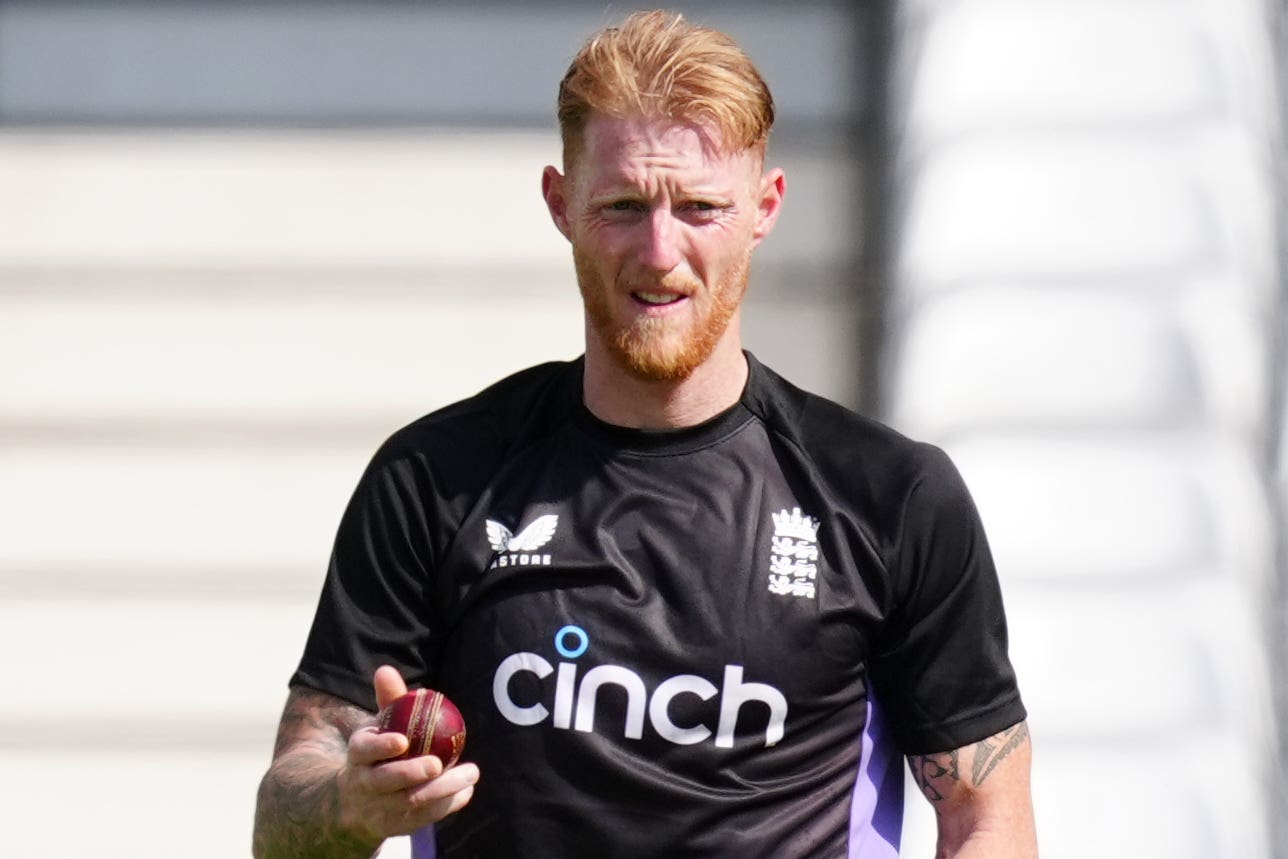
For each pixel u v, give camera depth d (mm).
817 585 8664
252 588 15305
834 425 9078
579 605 8633
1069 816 14508
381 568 8898
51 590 15234
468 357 15477
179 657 15250
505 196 15539
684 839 8461
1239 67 15172
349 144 15523
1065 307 15070
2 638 15203
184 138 15500
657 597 8633
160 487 15336
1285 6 15430
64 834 15125
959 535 8883
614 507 8797
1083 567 14805
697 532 8719
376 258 15484
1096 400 14977
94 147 15484
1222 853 14461
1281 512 14977
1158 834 14500
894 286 15297
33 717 15172
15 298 15383
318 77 15570
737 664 8531
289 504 15359
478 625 8750
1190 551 14797
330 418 15414
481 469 8984
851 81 15492
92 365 15359
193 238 15453
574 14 15578
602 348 8898
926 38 15289
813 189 15453
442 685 8930
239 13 15570
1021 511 14859
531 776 8539
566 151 8820
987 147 15195
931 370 15094
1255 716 14633
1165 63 15188
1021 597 14766
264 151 15500
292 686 9031
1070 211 15117
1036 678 14680
